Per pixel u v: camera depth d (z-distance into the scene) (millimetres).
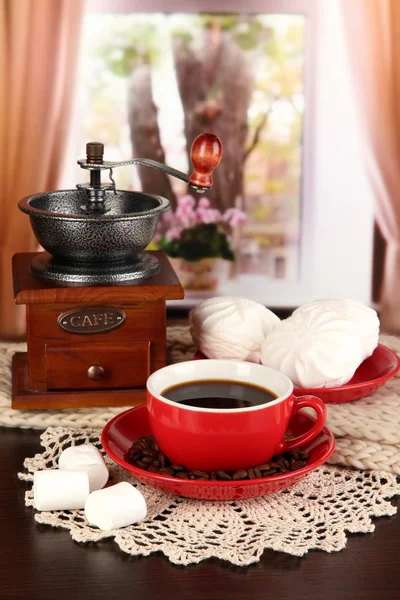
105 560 561
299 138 2115
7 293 1941
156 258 832
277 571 551
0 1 1883
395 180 2074
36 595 529
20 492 635
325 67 2070
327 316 733
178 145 2109
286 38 2061
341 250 2170
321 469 661
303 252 2170
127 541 573
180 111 2090
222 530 582
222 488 583
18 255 844
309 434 637
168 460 627
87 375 768
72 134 1993
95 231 742
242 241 2156
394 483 640
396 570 553
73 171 2037
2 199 1952
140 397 768
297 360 720
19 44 1905
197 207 2127
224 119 2100
